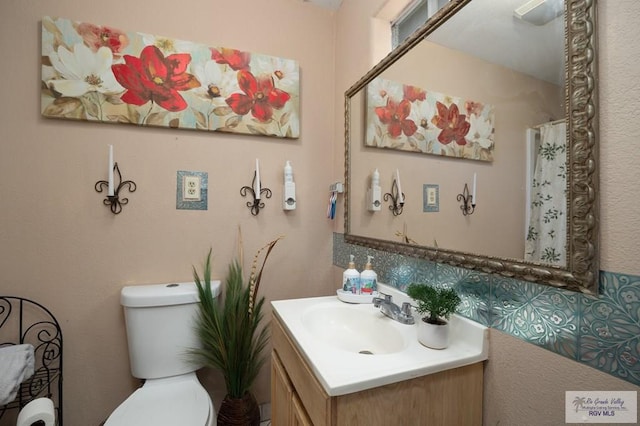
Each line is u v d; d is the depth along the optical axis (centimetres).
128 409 105
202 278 144
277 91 154
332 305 115
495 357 75
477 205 82
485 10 80
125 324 131
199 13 142
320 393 68
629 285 50
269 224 157
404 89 113
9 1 118
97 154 129
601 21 54
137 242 135
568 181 58
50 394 124
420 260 103
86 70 125
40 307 123
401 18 127
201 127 140
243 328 136
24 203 120
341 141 161
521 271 67
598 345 54
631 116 50
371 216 133
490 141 78
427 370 71
